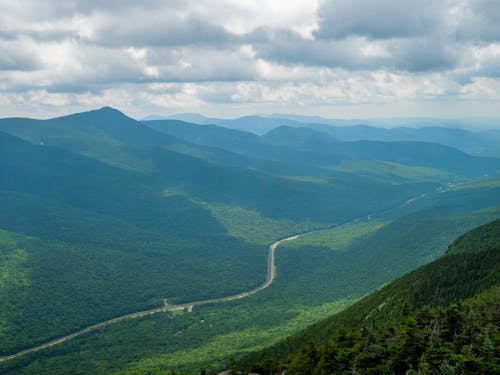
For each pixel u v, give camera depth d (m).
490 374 97.06
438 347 110.00
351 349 120.81
